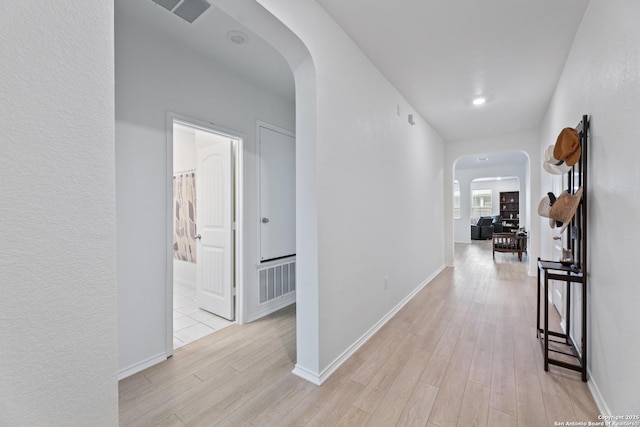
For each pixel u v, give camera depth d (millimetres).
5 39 606
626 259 1364
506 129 4832
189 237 4289
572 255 2225
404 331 2713
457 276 4875
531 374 1978
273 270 3346
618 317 1440
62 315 689
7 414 615
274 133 3318
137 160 2084
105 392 761
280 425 1530
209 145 3246
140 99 2096
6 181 610
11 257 618
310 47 1835
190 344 2496
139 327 2094
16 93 621
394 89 3176
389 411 1628
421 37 2299
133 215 2068
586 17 1970
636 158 1271
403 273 3445
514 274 4992
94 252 741
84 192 723
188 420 1574
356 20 2096
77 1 712
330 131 2043
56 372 681
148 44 2141
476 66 2754
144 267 2127
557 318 2988
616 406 1446
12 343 620
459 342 2471
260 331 2762
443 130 4887
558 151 2152
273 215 3322
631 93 1312
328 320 2025
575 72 2287
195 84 2469
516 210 11250
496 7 1959
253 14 1544
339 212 2160
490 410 1626
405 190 3516
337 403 1699
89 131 731
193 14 1989
